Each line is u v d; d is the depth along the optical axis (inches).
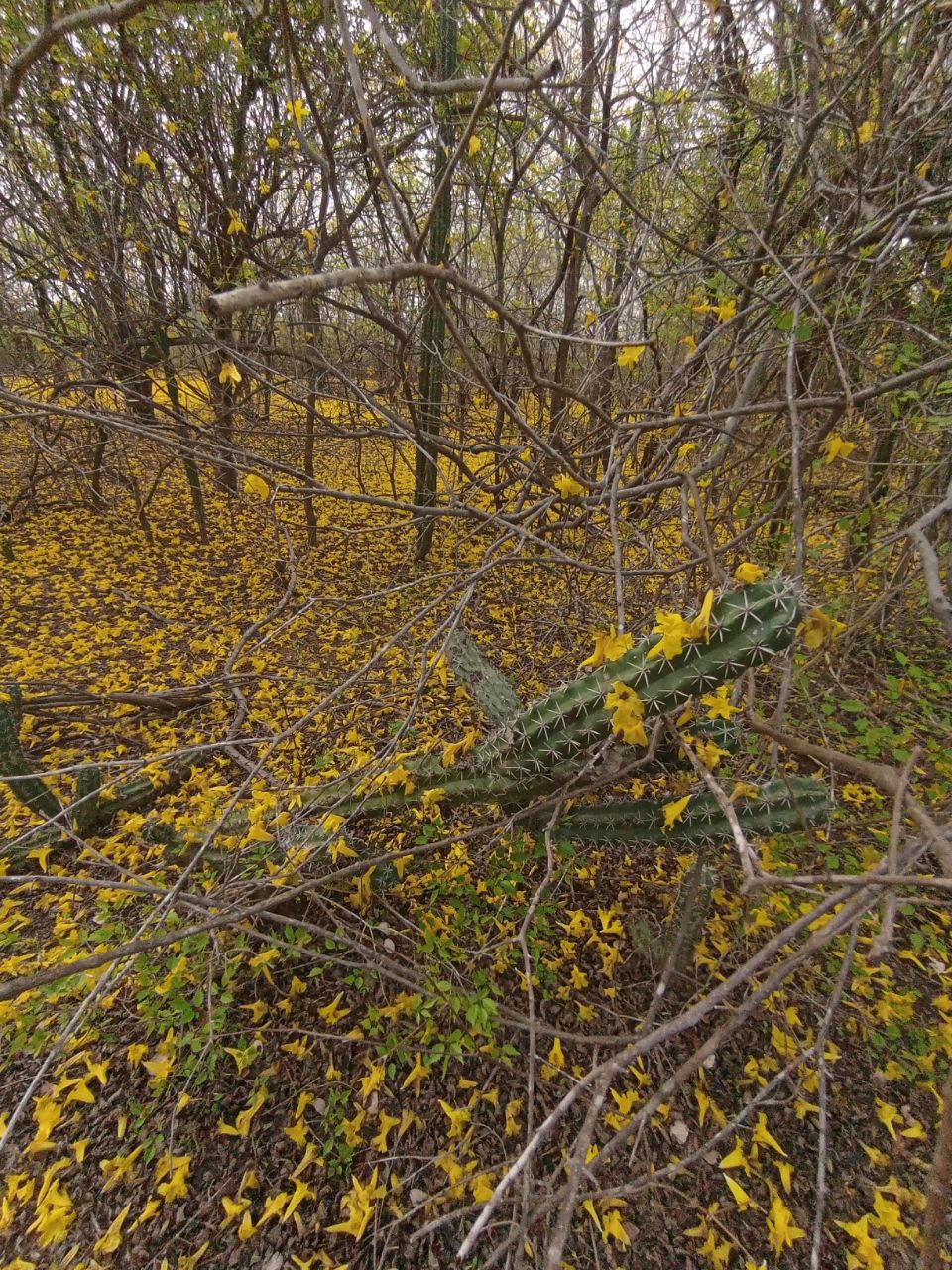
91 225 142.0
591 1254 58.2
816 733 103.7
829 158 79.5
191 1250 57.1
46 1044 65.2
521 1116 66.0
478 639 138.3
